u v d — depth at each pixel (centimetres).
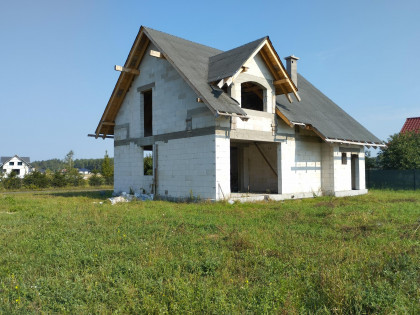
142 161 2041
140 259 658
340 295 454
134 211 1301
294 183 1928
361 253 659
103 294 496
